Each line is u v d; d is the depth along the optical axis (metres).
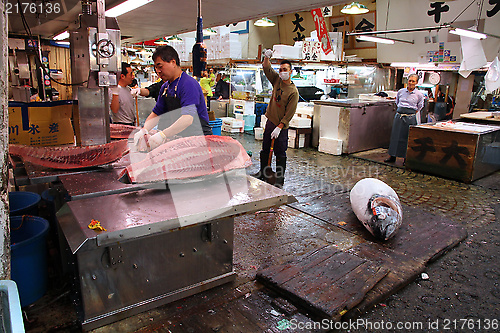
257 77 10.74
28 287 2.39
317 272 2.87
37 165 2.69
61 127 3.46
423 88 10.45
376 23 11.74
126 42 8.81
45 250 2.52
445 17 9.91
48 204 2.76
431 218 4.21
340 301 2.48
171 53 2.78
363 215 3.79
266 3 4.61
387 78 11.24
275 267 2.95
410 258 3.25
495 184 5.87
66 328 2.23
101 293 2.19
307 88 11.03
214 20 5.81
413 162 6.58
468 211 4.63
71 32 2.81
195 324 2.33
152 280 2.40
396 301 2.71
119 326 2.26
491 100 10.62
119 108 4.59
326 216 4.29
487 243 3.71
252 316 2.43
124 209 2.05
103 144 2.70
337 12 12.73
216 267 2.73
